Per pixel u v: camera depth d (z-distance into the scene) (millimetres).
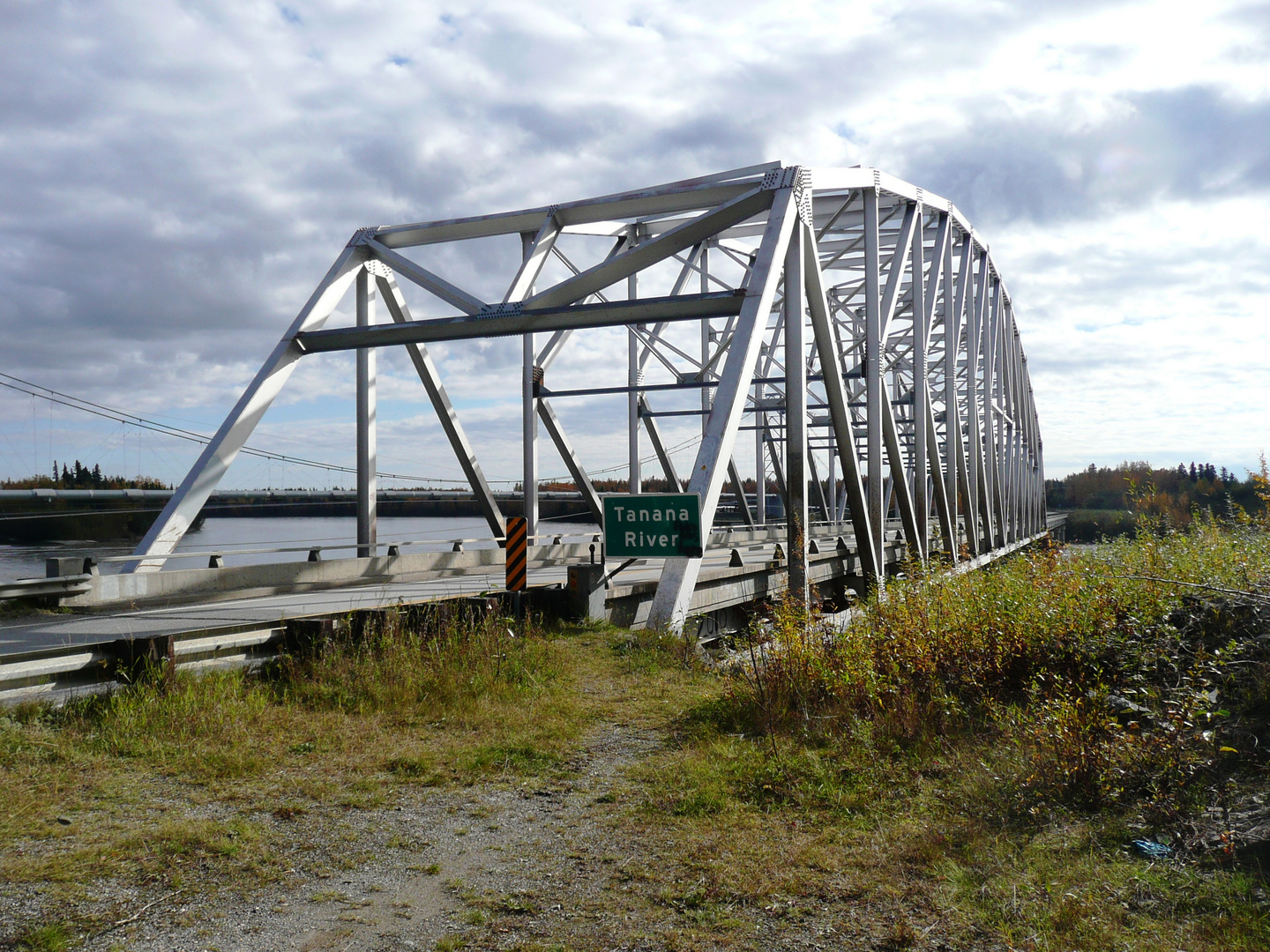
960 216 40156
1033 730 6551
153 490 32938
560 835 5500
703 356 40812
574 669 10758
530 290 19469
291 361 19469
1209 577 9703
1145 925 4070
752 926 4215
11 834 5113
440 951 3996
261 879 4766
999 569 13602
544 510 64625
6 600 12539
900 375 51469
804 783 6340
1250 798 5352
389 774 6727
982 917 4227
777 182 18516
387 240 21922
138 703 7473
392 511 58188
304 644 9727
